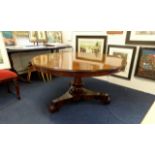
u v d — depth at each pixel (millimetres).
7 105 1903
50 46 2945
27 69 3016
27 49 2443
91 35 2795
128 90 2389
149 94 2248
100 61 1610
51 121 1589
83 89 2010
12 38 2729
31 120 1603
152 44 2080
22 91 2326
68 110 1796
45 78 2900
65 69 1229
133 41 2260
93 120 1615
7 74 1819
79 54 2135
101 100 1928
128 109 1836
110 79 2740
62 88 2453
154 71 2129
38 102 1982
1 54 2068
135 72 2346
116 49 2486
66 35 3408
